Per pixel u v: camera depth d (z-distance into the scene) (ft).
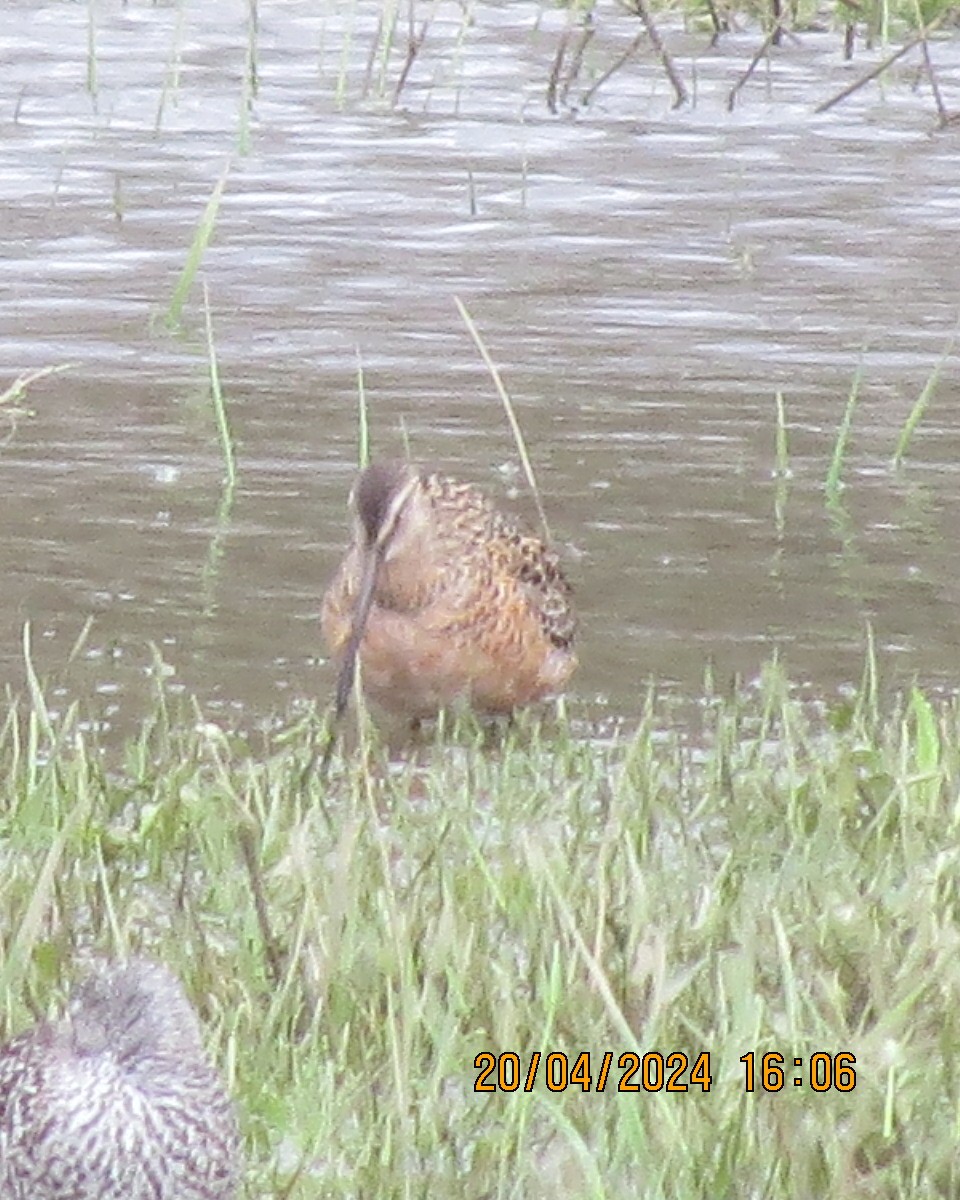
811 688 74.18
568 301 103.30
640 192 114.52
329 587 74.79
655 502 86.74
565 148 118.93
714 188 114.93
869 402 95.45
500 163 117.08
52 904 56.34
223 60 129.18
